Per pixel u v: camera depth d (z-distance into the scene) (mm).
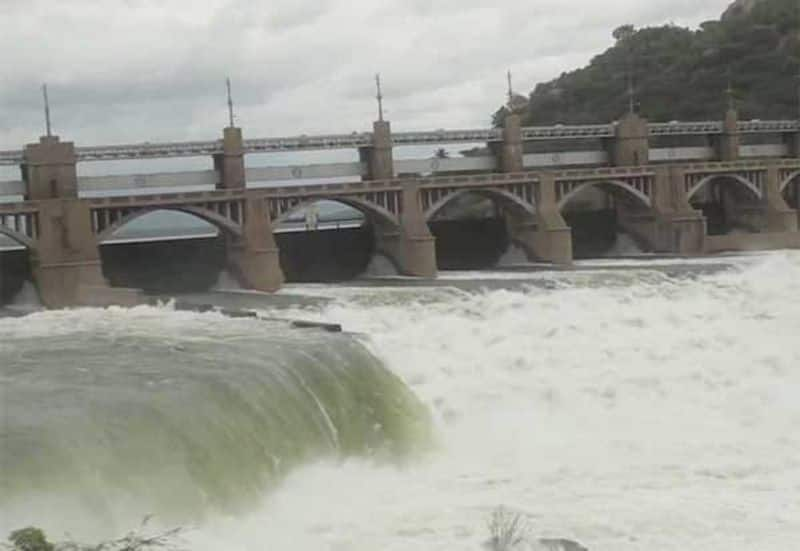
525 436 39469
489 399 42531
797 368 48188
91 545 21688
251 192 73312
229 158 77062
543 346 49031
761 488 31438
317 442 33875
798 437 38719
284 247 80625
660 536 26938
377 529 27250
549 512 28922
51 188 69688
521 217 88250
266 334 43531
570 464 35125
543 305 56750
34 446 25422
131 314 53375
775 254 86375
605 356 48625
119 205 68562
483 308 55594
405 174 87125
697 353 49906
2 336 45312
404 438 37844
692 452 36531
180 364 35969
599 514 28641
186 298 65875
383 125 84500
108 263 73500
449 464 35469
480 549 25656
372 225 83188
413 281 75938
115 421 28141
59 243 65812
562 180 88312
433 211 82312
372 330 49281
